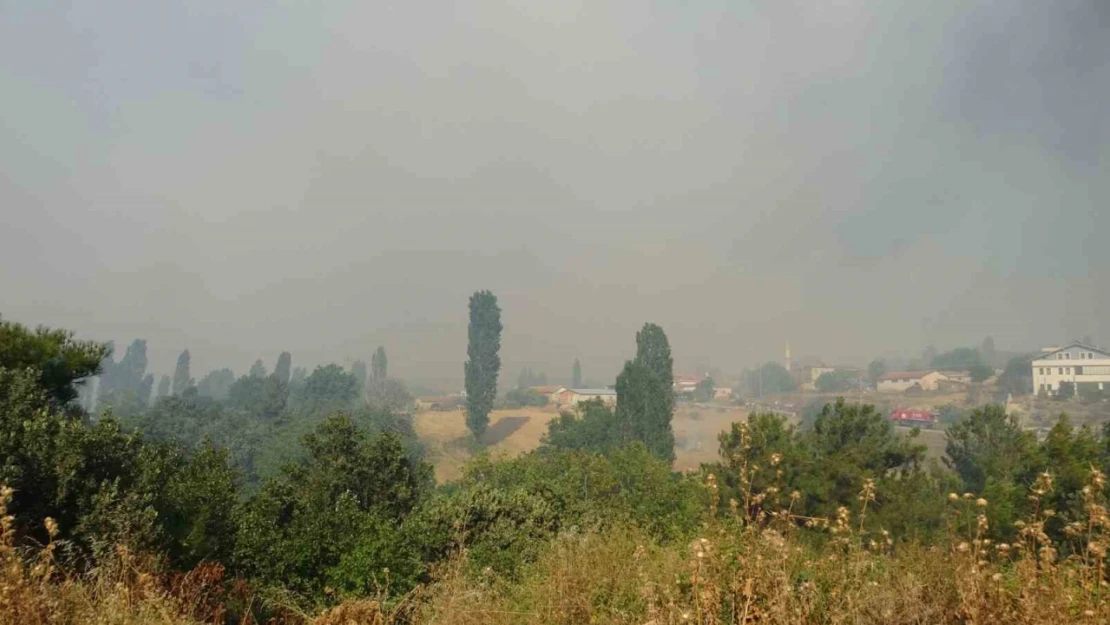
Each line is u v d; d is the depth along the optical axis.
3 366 9.68
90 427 9.49
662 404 53.47
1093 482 4.72
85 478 8.38
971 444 23.73
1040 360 61.03
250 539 9.67
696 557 4.59
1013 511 9.68
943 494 16.52
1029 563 4.20
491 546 9.50
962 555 4.69
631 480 25.91
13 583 4.46
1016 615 3.83
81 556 6.57
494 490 11.12
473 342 81.00
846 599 4.38
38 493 7.99
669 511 15.31
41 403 9.34
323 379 85.94
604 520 11.31
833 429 19.31
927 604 4.31
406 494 14.90
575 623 5.05
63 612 4.55
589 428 56.59
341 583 8.46
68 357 11.84
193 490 10.59
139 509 8.37
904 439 18.75
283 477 15.55
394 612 6.07
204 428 57.56
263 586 8.62
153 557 6.52
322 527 9.70
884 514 14.95
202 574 6.84
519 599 5.94
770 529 5.20
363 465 14.55
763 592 4.41
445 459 70.88
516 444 81.94
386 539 8.85
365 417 62.66
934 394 83.50
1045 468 11.76
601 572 5.68
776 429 18.55
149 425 50.81
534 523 10.47
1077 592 4.02
